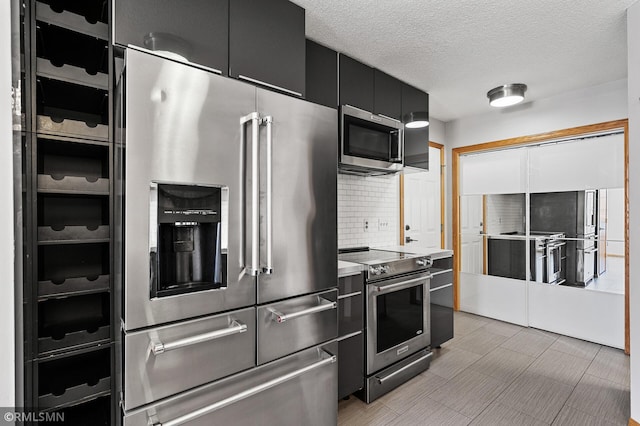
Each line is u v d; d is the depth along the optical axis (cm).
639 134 179
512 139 365
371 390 216
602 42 228
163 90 116
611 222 299
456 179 418
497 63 260
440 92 323
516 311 365
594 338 309
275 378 145
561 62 259
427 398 219
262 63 165
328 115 167
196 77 124
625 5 185
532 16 197
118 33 122
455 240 419
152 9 130
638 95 180
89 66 153
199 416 122
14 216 107
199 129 124
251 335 138
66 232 124
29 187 117
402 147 281
